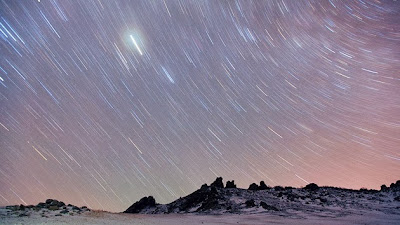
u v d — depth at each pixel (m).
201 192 34.25
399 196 33.75
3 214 15.84
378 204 31.34
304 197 32.94
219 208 28.58
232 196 32.12
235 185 37.75
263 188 37.91
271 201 30.91
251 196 32.50
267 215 25.33
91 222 16.08
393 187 37.25
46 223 14.41
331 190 36.97
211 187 34.34
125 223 17.12
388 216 26.11
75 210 19.62
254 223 21.27
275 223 21.50
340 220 23.56
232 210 27.73
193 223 19.95
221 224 20.16
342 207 29.72
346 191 36.91
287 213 26.38
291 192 35.19
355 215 26.19
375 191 36.94
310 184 38.31
